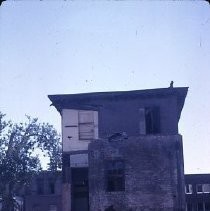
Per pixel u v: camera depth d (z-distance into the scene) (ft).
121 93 66.23
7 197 113.80
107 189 62.44
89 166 64.18
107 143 64.85
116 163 64.03
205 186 163.73
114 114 66.69
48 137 124.26
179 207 59.52
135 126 65.57
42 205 147.95
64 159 65.31
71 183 64.44
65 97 67.26
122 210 60.75
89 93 66.95
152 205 60.23
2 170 110.32
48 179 154.51
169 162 62.18
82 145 65.62
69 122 67.10
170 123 65.10
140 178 61.87
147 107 66.90
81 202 66.80
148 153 63.05
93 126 66.49
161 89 65.51
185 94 67.36
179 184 60.80
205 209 160.66
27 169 117.91
